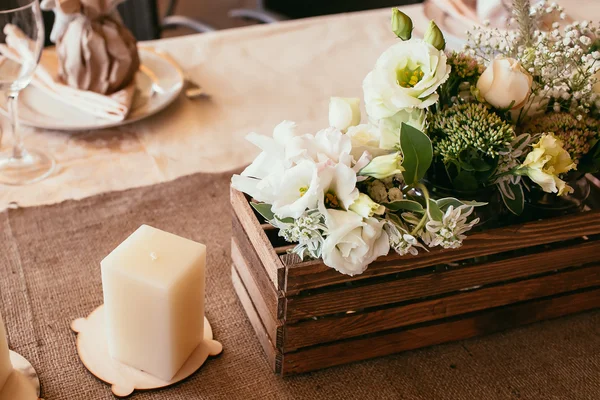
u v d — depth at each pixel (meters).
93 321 0.75
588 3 1.44
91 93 1.07
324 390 0.69
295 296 0.65
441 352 0.75
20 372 0.68
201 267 0.66
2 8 0.93
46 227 0.88
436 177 0.71
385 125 0.64
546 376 0.73
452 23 1.28
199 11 3.33
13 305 0.76
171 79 1.17
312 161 0.57
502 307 0.76
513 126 0.69
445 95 0.70
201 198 0.96
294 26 1.41
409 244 0.60
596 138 0.72
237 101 1.17
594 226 0.73
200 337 0.72
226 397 0.68
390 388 0.70
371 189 0.61
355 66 1.29
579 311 0.82
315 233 0.59
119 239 0.87
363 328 0.70
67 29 1.06
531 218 0.76
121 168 1.00
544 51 0.69
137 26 1.73
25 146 1.02
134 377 0.68
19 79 0.92
